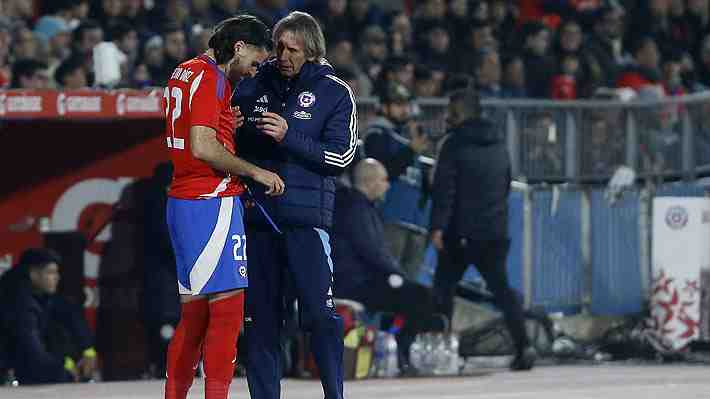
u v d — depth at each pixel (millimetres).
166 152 37188
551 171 42812
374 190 36469
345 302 35781
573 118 43031
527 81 52438
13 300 34438
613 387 33375
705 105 43938
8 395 31672
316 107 23656
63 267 36469
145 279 36062
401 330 37156
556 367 39531
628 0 61125
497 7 56188
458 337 38969
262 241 23703
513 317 38125
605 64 54594
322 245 23750
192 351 23312
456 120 37812
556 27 57594
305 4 52969
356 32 52438
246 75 23297
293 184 23516
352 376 35562
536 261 41656
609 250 42594
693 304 41094
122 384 34562
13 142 36344
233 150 23062
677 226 41094
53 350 35031
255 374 23703
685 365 40250
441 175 37469
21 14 47031
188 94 22359
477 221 37594
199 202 22469
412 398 30906
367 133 38375
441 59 52031
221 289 22516
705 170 43906
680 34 62250
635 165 43719
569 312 42156
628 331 42312
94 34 43250
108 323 36719
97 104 34219
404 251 39188
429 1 52938
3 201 36250
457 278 38375
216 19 49031
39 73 40000
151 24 48312
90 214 36875
